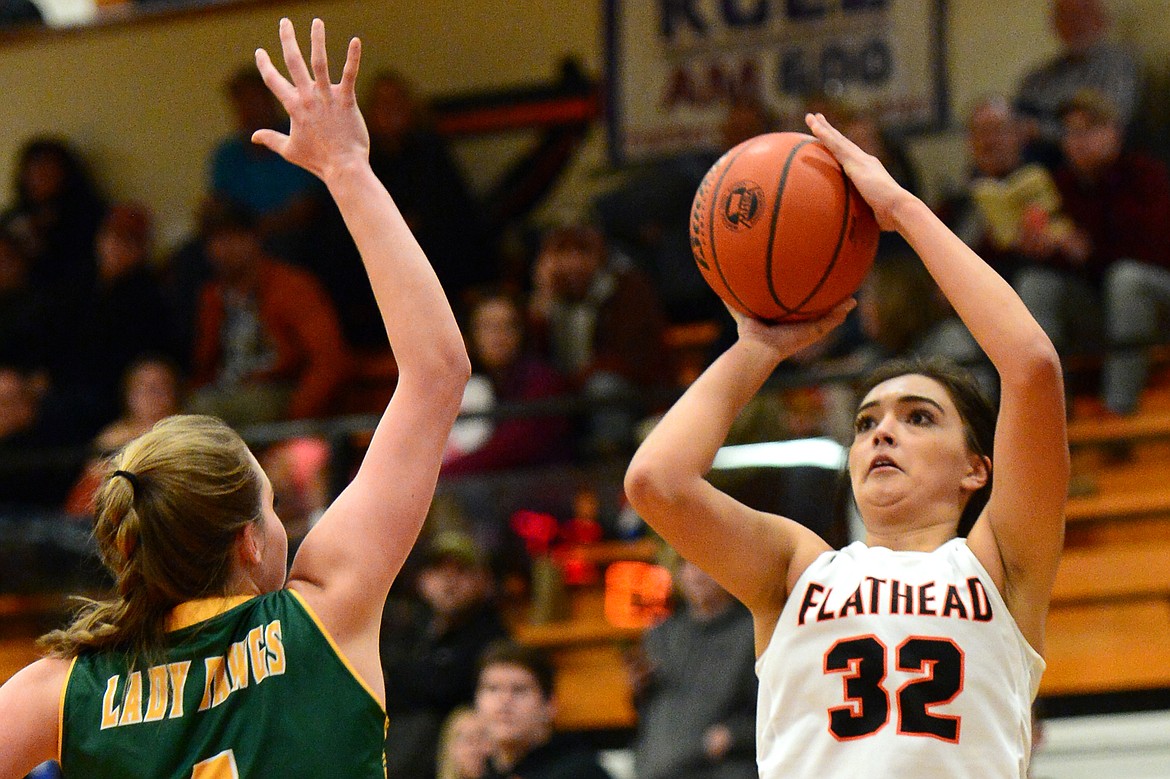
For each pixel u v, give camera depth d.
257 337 15.51
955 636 4.12
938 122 16.78
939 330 11.75
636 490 4.36
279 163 17.12
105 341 16.55
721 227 4.67
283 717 3.63
